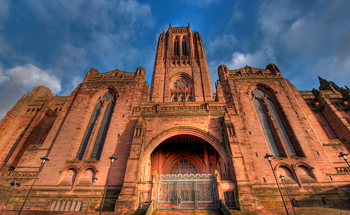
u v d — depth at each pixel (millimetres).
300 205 25422
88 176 28453
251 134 32375
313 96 50594
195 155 39375
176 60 59281
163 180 25391
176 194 24328
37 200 25938
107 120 36031
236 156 27016
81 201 25781
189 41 65812
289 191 26656
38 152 31984
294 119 34844
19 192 26797
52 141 33469
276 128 33781
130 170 25984
